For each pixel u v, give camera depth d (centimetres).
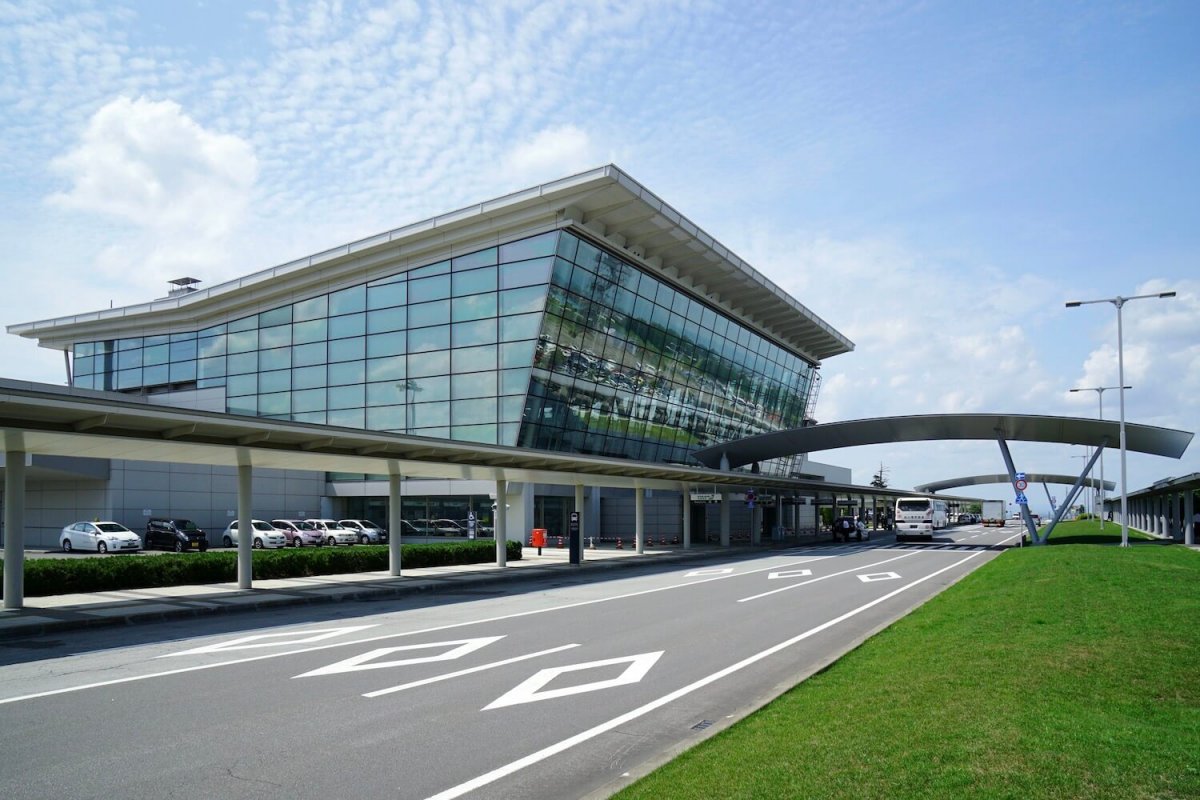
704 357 5316
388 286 4378
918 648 1098
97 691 953
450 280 4162
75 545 3681
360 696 926
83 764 680
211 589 2095
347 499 4972
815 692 880
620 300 4350
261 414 4809
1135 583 1612
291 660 1149
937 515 8612
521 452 2681
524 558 3553
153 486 4009
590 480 3603
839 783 541
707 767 612
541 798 607
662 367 4872
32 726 797
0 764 681
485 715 844
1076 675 829
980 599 1606
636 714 850
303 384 4659
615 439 4584
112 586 2055
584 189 3622
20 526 1714
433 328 4209
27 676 1045
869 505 10562
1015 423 4119
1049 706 712
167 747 728
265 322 4831
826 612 1700
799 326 6188
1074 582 1703
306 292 4681
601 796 587
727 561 3459
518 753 715
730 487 4744
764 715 786
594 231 3947
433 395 4188
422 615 1664
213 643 1312
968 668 902
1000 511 9756
